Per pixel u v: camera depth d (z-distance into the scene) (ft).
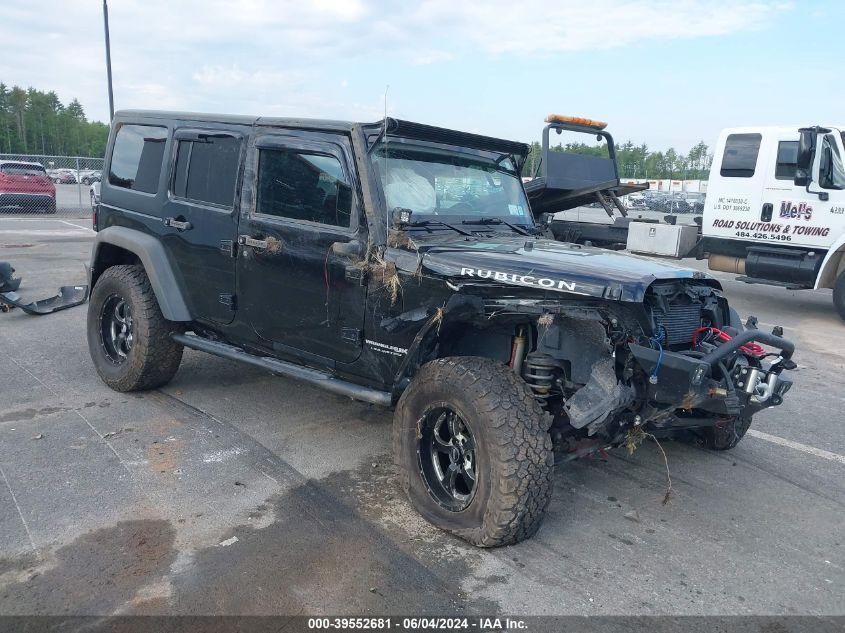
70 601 9.48
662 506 12.96
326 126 13.34
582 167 28.73
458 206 14.60
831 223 30.96
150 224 16.89
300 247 13.57
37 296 30.50
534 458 10.55
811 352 25.70
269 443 15.17
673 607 9.83
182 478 13.33
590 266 11.23
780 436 16.80
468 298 11.37
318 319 13.56
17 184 69.31
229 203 15.02
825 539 11.93
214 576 10.16
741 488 13.85
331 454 14.73
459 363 11.37
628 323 10.79
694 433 15.80
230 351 15.74
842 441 16.56
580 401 10.61
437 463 12.13
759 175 33.27
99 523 11.55
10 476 13.12
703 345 11.50
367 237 12.58
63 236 53.16
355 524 11.82
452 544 11.27
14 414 16.31
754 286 42.73
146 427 15.79
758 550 11.49
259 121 14.67
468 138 14.80
